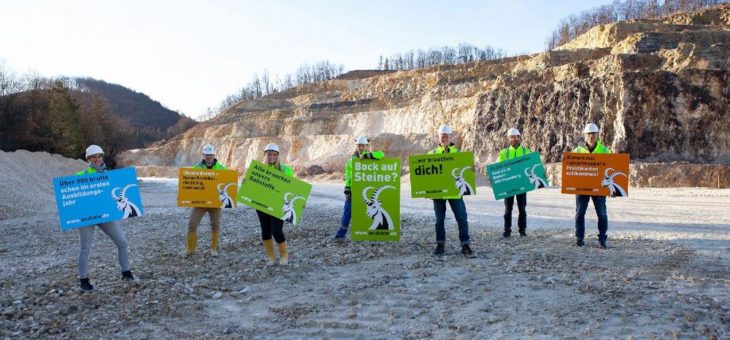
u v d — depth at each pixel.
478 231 10.94
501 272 6.87
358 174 9.12
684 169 33.09
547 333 4.57
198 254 9.03
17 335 4.99
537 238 9.71
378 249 8.94
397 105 79.19
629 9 105.19
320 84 107.88
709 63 41.69
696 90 38.72
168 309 5.73
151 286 6.74
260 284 6.80
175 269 7.78
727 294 5.54
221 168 8.98
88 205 6.69
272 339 4.79
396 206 9.07
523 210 9.99
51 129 48.72
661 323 4.69
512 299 5.64
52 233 13.02
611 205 18.30
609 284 6.07
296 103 102.88
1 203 19.45
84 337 4.93
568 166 8.59
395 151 64.00
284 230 11.77
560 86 45.09
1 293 6.60
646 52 48.28
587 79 43.44
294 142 80.06
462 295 5.89
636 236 9.77
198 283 6.87
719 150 37.66
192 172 8.81
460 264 7.47
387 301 5.80
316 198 23.77
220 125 97.00
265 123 90.38
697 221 12.55
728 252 7.86
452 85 71.44
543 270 6.88
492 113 51.62
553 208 17.00
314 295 6.18
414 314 5.29
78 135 48.50
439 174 8.20
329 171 62.38
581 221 8.74
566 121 43.41
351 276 7.06
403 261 7.87
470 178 8.10
